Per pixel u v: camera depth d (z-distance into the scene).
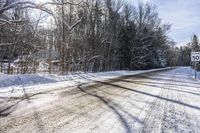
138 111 7.16
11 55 16.92
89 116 6.26
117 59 45.47
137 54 52.28
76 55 28.80
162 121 6.10
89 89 11.63
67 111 6.70
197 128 5.61
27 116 5.98
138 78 21.09
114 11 39.22
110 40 38.56
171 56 116.25
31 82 13.24
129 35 49.62
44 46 19.83
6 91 9.72
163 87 14.30
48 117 5.97
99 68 34.91
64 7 22.69
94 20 32.78
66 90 10.84
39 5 14.26
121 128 5.30
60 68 23.55
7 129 4.91
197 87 15.09
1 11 12.77
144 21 55.12
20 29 15.73
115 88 12.57
